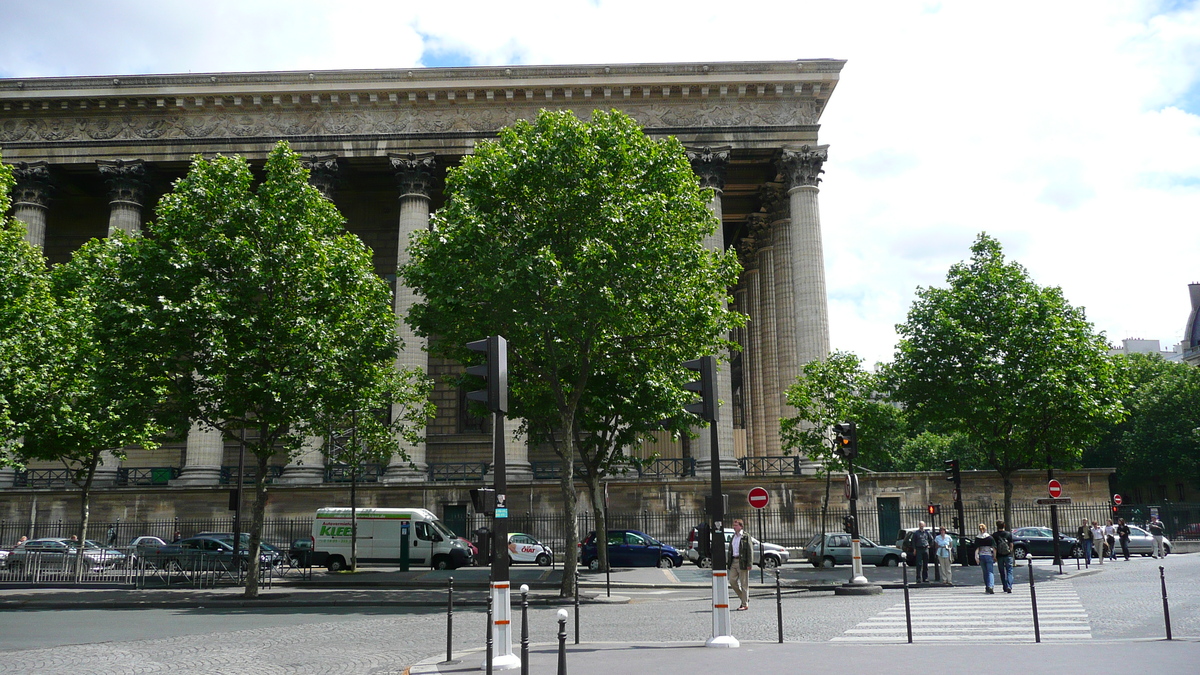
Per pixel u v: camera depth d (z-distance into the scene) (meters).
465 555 46.59
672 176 35.38
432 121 61.56
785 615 23.97
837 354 53.94
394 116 61.66
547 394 38.41
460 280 33.34
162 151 61.19
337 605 29.84
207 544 46.84
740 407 75.31
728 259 39.00
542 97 61.41
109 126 61.62
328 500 55.31
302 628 23.16
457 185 36.00
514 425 57.31
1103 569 40.25
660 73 60.72
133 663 17.38
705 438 57.31
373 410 45.84
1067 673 13.69
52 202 63.06
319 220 36.88
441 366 64.38
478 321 34.56
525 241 33.22
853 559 31.41
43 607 30.39
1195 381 94.12
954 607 25.05
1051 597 27.31
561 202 33.41
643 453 62.50
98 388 33.72
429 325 36.66
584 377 33.12
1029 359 44.44
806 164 60.91
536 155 33.59
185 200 34.94
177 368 34.19
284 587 36.59
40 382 38.09
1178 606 23.81
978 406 44.56
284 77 60.50
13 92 60.22
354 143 61.12
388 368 44.88
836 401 52.19
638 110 61.75
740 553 26.12
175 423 34.59
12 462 39.88
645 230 33.53
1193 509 70.88
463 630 22.50
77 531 54.94
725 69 60.81
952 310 45.94
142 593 33.97
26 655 18.48
